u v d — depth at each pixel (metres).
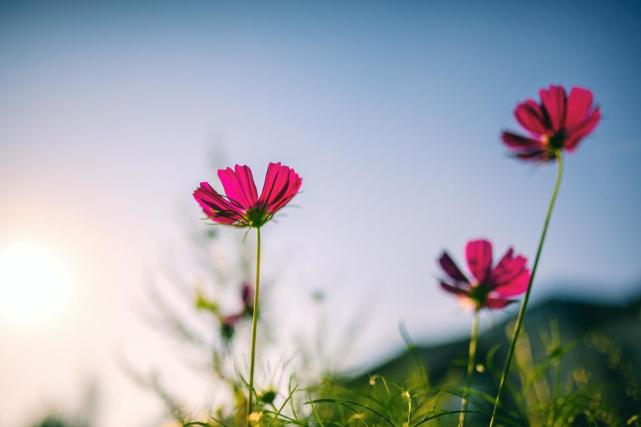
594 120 0.62
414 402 0.66
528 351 0.70
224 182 0.62
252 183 0.61
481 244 0.66
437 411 0.64
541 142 0.64
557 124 0.63
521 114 0.64
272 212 0.61
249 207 0.61
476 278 0.65
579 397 0.65
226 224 0.62
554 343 0.71
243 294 0.82
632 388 0.66
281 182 0.61
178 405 0.68
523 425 0.66
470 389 0.62
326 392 0.68
